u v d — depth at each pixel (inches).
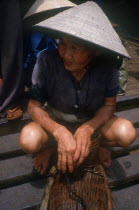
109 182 101.3
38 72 87.0
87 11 75.3
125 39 280.5
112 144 96.8
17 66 108.3
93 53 79.3
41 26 74.0
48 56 84.4
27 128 88.0
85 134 84.4
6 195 94.1
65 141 81.4
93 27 72.9
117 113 136.7
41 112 89.4
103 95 90.6
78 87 86.7
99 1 175.8
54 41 121.0
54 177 86.7
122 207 95.0
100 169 91.4
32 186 98.2
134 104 141.3
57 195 82.2
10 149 109.1
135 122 131.7
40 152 99.8
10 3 101.9
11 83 109.9
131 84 160.7
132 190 102.1
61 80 85.8
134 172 106.8
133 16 394.6
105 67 85.5
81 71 83.7
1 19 103.4
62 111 94.2
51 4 115.0
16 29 103.9
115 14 403.5
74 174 87.4
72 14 74.7
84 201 81.5
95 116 91.2
